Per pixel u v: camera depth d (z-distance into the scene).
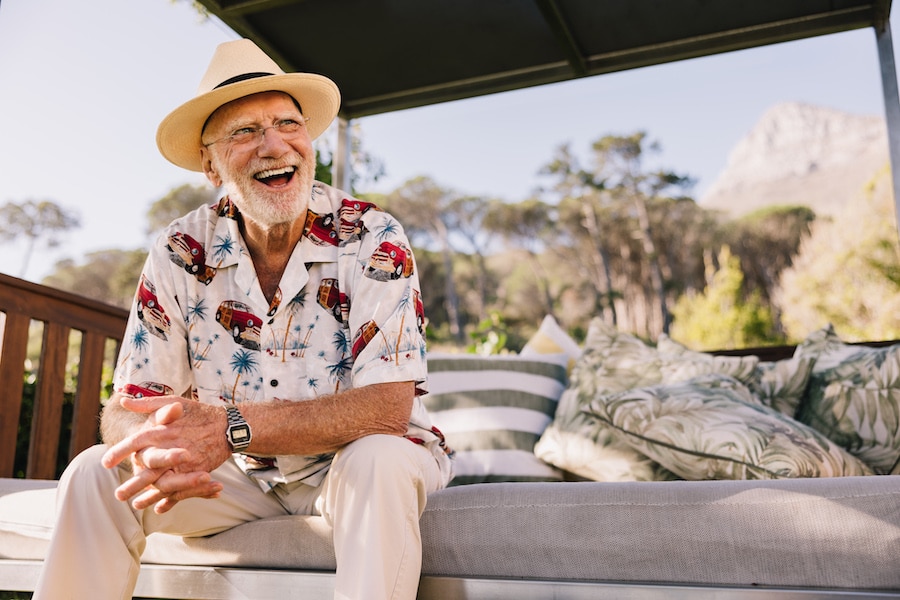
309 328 1.78
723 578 1.43
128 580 1.63
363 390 1.61
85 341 2.90
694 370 2.46
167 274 1.83
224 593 1.67
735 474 2.02
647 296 26.78
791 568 1.40
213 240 1.87
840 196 25.11
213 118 1.88
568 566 1.52
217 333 1.82
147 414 1.66
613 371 2.54
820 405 2.31
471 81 3.32
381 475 1.48
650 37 3.01
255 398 1.78
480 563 1.57
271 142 1.79
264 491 1.79
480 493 1.61
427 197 29.14
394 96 3.40
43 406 2.71
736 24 2.93
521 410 2.61
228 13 2.86
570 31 2.96
